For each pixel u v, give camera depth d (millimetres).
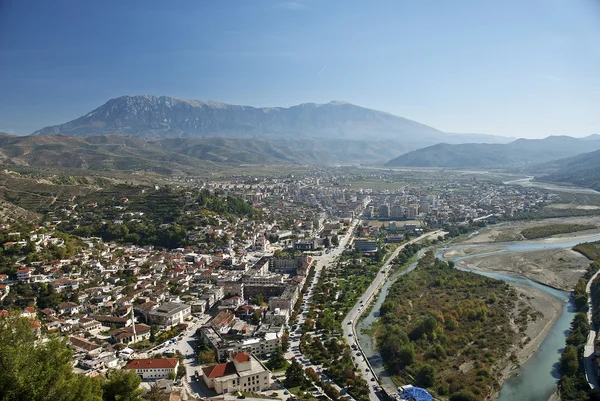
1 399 114125
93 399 138250
